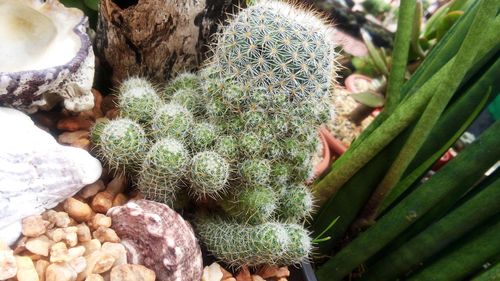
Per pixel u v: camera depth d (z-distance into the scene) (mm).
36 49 168
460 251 218
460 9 303
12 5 172
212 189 174
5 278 140
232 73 176
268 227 177
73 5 223
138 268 159
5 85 154
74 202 169
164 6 192
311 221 258
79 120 197
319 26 181
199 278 172
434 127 227
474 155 207
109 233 166
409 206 224
